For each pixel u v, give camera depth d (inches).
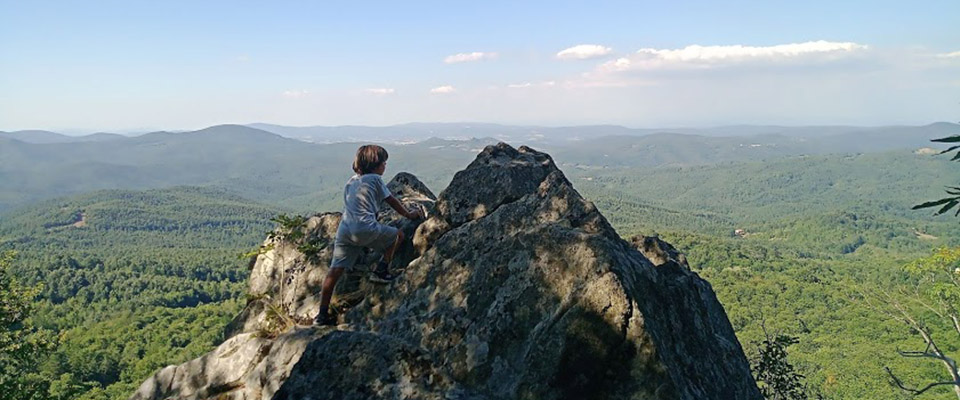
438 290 227.0
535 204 266.5
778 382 402.3
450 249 255.4
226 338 332.8
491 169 339.0
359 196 253.3
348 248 254.1
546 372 173.9
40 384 610.9
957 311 688.4
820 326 2839.6
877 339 2456.9
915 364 1782.7
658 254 294.7
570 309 180.7
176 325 3612.2
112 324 3754.9
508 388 177.9
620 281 179.8
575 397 169.3
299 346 217.3
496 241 236.4
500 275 212.4
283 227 343.0
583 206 254.1
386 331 222.5
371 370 183.6
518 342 189.2
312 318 285.3
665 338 190.2
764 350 426.0
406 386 178.1
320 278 319.0
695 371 195.8
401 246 320.2
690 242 5482.3
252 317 331.6
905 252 7283.5
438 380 181.3
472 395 176.7
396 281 246.1
